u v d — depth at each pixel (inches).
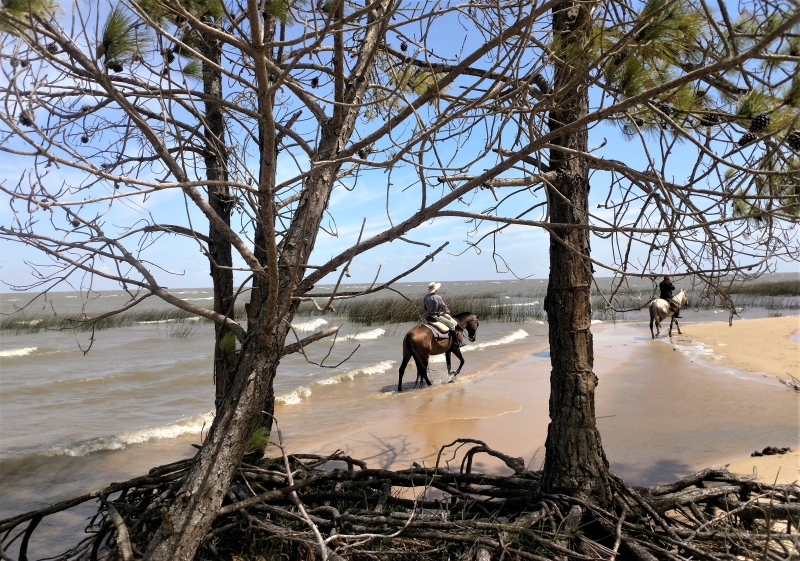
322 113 142.6
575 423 142.9
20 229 95.0
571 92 134.3
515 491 155.1
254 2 76.5
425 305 505.7
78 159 87.9
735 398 383.2
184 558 105.7
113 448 320.8
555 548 120.0
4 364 688.4
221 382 178.9
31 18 83.4
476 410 378.3
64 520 211.2
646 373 500.4
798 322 898.1
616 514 142.3
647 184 104.3
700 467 240.1
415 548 133.5
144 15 80.2
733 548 131.6
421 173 95.0
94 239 110.7
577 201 144.4
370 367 605.6
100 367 657.6
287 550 141.7
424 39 96.5
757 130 82.6
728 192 90.1
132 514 145.6
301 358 692.1
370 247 118.3
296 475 169.2
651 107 91.5
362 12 80.4
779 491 147.9
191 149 153.9
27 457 297.6
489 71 92.0
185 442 335.9
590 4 88.6
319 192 135.3
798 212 100.8
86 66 92.0
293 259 129.0
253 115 115.7
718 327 884.0
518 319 1262.3
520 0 84.7
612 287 121.6
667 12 84.1
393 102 170.9
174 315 1525.6
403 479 162.1
